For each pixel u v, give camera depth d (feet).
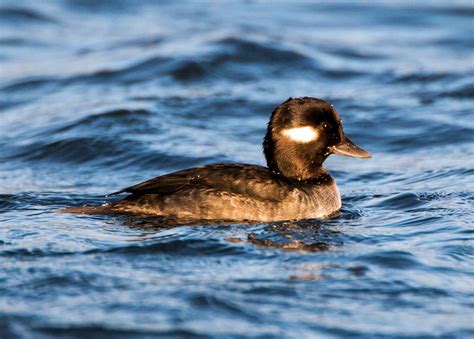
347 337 31.32
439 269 37.50
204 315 32.58
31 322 31.86
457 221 44.21
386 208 47.60
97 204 47.70
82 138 60.59
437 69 80.33
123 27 99.30
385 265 37.81
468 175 53.83
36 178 54.39
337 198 46.88
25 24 100.63
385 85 76.95
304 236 41.63
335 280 36.01
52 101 72.13
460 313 33.32
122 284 35.12
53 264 37.06
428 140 63.10
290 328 31.81
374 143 63.36
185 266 37.29
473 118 66.64
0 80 78.89
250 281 35.73
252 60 81.92
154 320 32.09
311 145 46.26
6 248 38.96
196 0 113.80
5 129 64.95
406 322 32.53
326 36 95.55
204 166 44.68
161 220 42.98
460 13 106.32
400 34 97.60
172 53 82.02
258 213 43.37
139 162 57.62
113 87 75.87
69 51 89.20
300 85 77.20
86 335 31.07
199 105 70.23
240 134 64.54
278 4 111.45
